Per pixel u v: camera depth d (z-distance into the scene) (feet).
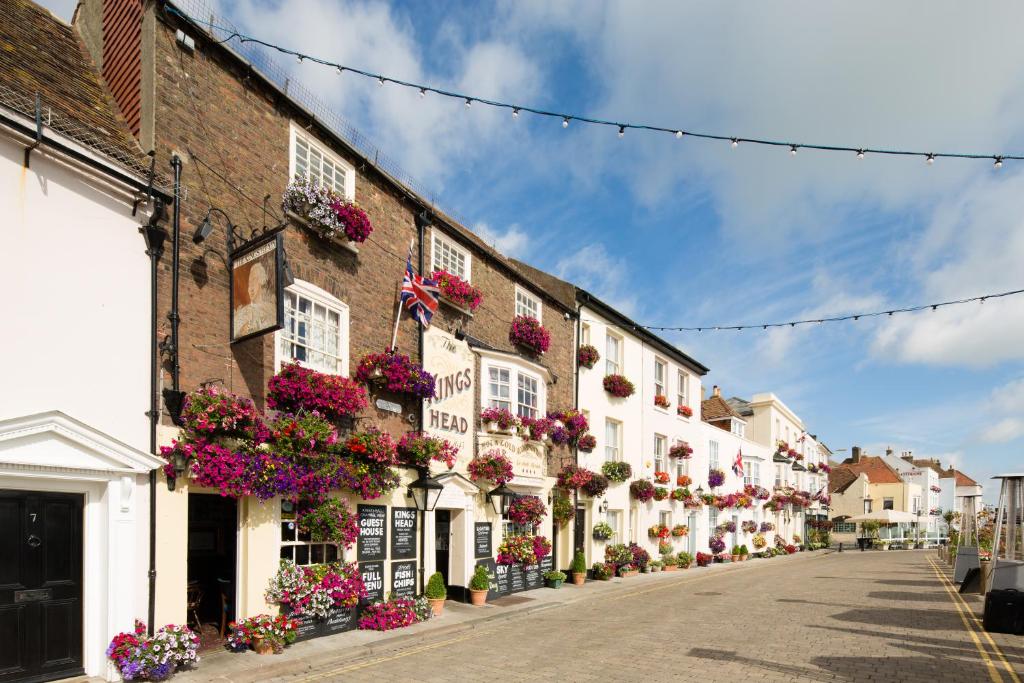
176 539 25.25
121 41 29.19
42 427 21.38
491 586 46.39
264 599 28.71
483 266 49.70
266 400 30.01
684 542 83.20
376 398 37.06
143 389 24.84
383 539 36.37
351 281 36.35
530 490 52.54
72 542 23.06
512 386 49.24
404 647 31.01
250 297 27.45
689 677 24.80
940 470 249.75
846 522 175.73
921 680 24.27
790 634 33.86
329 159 35.86
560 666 26.81
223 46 29.22
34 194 22.36
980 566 51.55
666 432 79.10
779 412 130.82
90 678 22.48
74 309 23.09
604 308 67.56
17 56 26.73
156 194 25.82
